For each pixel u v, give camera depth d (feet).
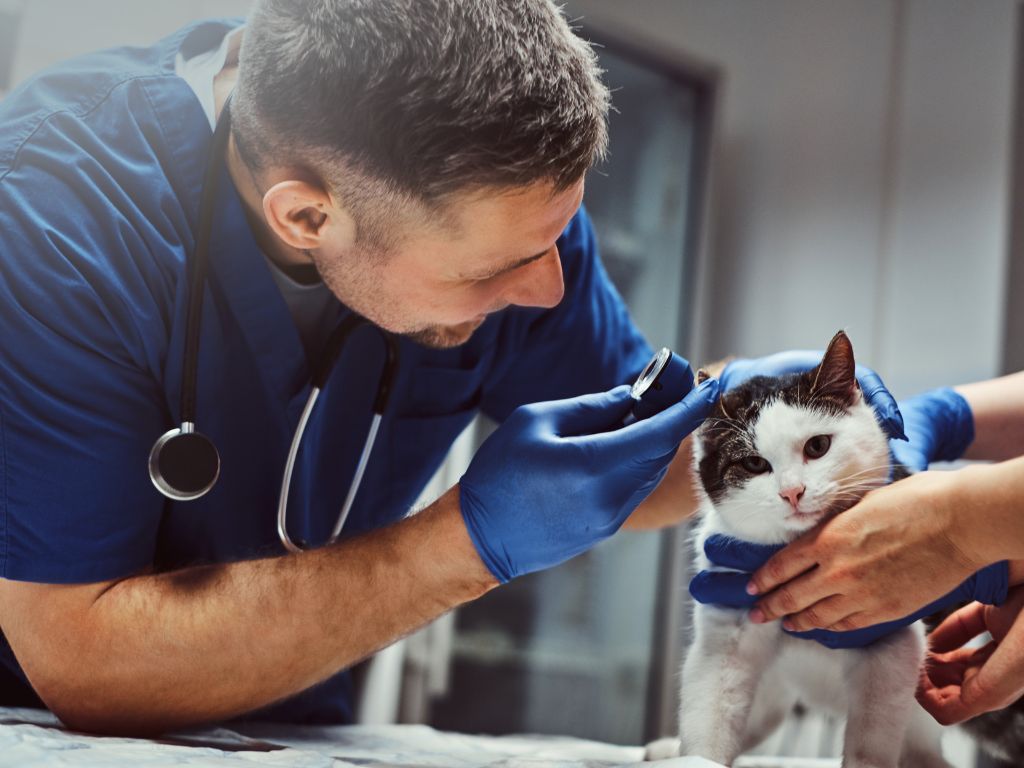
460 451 8.40
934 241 9.12
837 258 9.81
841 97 10.02
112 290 3.55
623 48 9.82
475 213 3.28
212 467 3.46
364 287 3.71
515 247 3.40
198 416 3.95
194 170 3.93
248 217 3.99
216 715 3.58
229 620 3.38
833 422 4.13
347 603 3.43
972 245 8.83
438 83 3.13
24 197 3.55
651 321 10.12
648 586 9.75
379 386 4.49
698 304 10.03
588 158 3.37
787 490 3.96
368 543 3.54
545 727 9.62
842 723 4.76
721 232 10.72
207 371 3.93
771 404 4.25
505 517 3.46
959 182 9.00
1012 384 4.76
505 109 3.13
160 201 3.80
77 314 3.48
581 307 4.96
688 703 4.04
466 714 9.25
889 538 3.37
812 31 10.34
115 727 3.51
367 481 4.68
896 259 9.37
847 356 4.20
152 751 2.96
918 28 9.49
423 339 4.19
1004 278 8.55
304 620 3.41
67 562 3.43
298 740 4.10
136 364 3.64
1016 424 4.65
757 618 3.69
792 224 10.21
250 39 3.50
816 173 10.11
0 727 3.12
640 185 10.11
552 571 9.91
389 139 3.19
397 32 3.16
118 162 3.79
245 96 3.49
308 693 4.83
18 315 3.40
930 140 9.27
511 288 3.70
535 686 9.67
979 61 8.98
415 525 3.54
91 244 3.57
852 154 9.85
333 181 3.37
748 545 3.98
